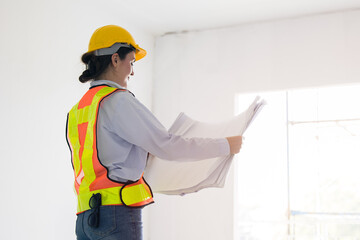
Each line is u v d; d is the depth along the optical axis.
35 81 3.20
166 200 4.53
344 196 10.66
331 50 4.11
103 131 1.58
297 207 9.21
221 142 1.75
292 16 4.27
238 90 4.42
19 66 3.07
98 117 1.58
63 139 3.45
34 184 3.14
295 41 4.26
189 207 4.41
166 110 4.69
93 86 1.72
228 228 4.22
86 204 1.56
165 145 1.61
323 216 6.32
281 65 4.28
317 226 6.42
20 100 3.06
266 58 4.35
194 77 4.63
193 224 4.38
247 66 4.41
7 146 2.94
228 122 2.06
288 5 4.04
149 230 4.57
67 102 3.51
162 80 4.76
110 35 1.74
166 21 4.48
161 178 2.12
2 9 2.97
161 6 4.13
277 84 4.27
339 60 4.07
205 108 4.53
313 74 4.14
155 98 4.76
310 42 4.20
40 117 3.23
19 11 3.10
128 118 1.56
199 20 4.45
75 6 3.67
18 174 3.02
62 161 3.42
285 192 9.35
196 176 2.04
